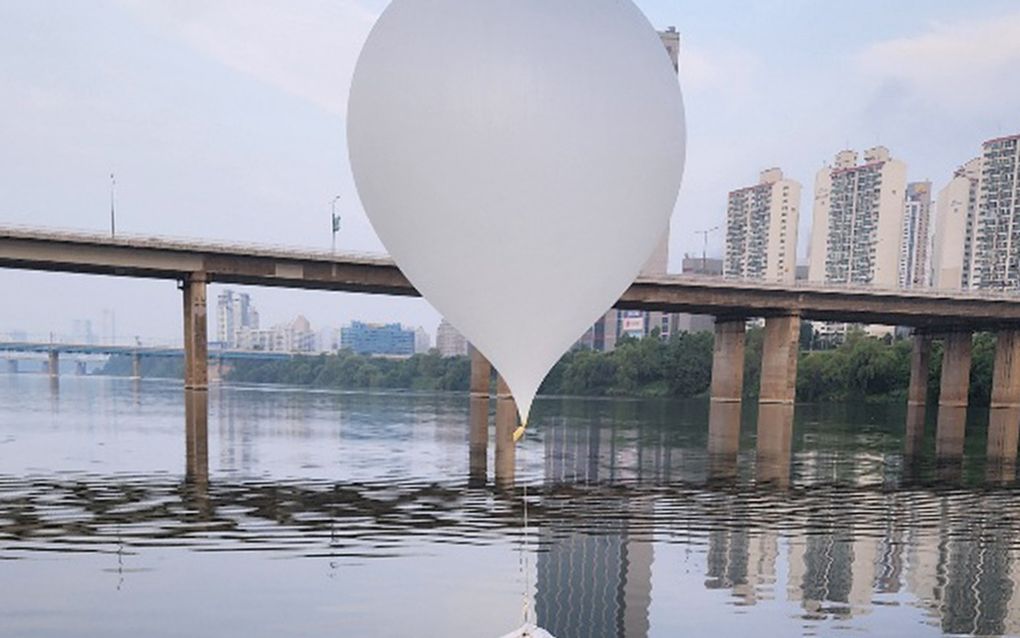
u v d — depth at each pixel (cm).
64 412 5559
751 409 7656
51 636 1064
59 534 1650
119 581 1312
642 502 2197
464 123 639
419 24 660
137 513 1894
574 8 646
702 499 2277
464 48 637
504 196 659
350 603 1206
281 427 4603
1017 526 1923
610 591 1299
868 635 1112
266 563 1434
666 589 1321
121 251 5788
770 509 2122
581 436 4441
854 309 6950
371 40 702
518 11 637
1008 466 3219
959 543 1719
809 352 11181
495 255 690
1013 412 7175
